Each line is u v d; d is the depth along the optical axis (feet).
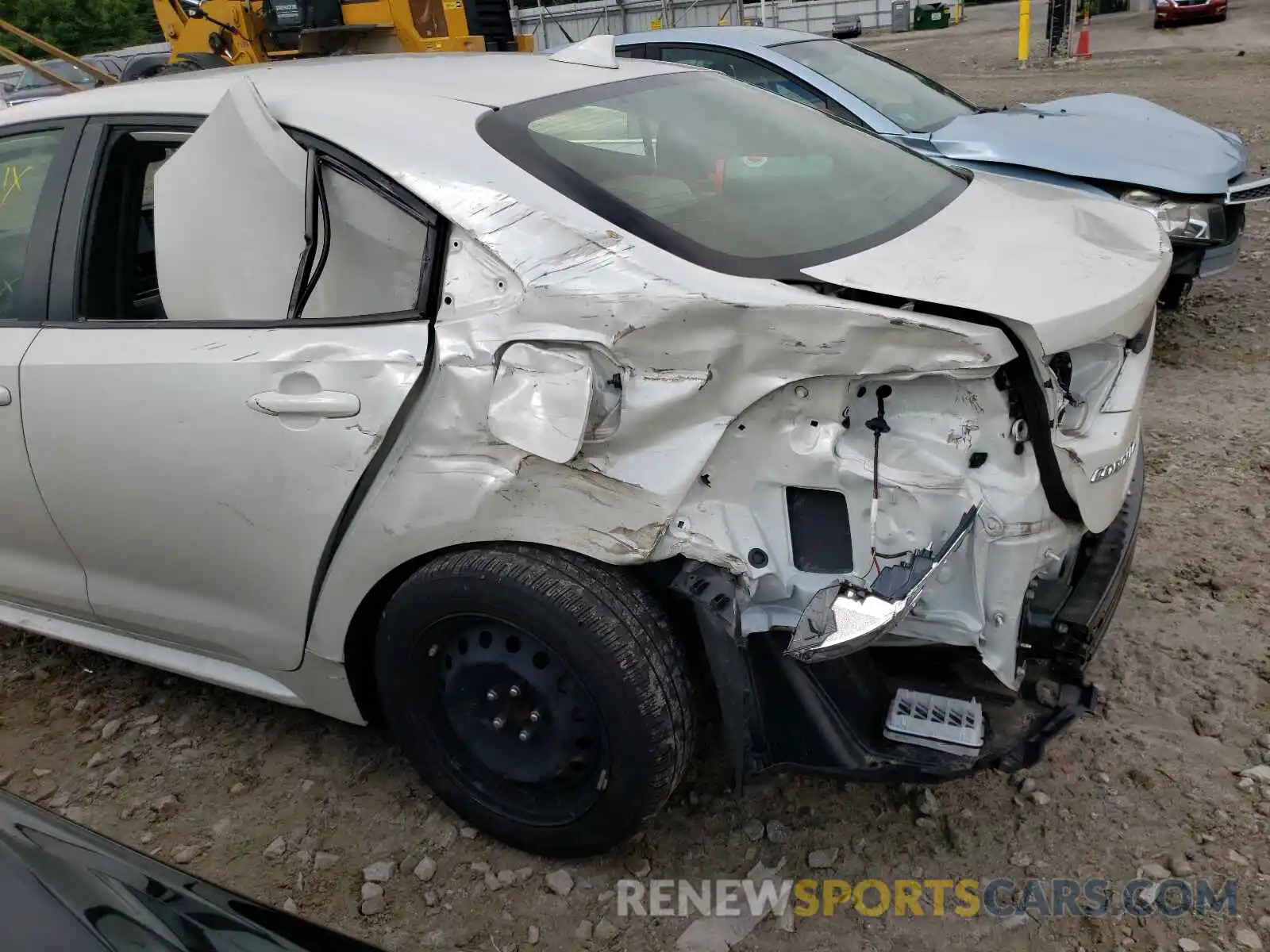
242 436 7.71
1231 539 11.56
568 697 7.26
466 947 7.34
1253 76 46.37
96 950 4.51
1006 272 6.96
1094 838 7.85
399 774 9.07
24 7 125.59
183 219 7.91
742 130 9.27
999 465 6.63
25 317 9.01
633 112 8.79
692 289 6.50
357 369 7.29
